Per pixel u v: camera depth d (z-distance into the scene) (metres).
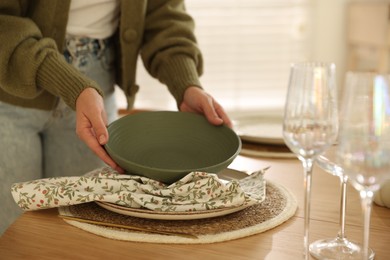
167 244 0.81
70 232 0.86
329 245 0.78
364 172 0.64
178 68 1.36
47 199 0.90
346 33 3.23
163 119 1.14
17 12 1.26
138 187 0.93
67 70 1.14
